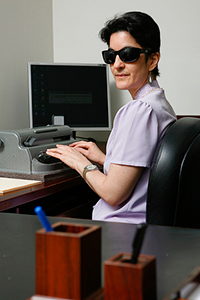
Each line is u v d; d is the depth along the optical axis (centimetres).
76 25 282
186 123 133
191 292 45
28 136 192
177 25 252
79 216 204
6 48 253
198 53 249
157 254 76
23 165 187
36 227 93
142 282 47
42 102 247
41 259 51
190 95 253
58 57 290
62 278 50
